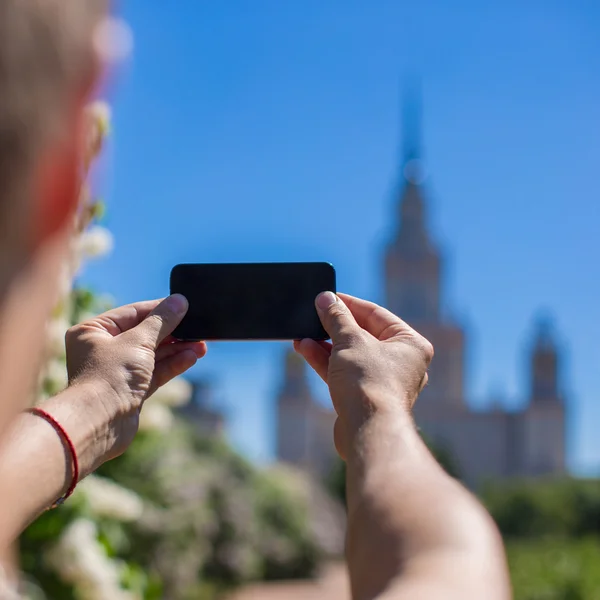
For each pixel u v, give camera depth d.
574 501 24.25
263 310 1.72
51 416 1.29
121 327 1.60
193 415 31.14
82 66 0.50
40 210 0.49
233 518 14.36
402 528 0.78
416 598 0.66
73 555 3.32
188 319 1.71
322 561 18.27
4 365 0.51
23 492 1.17
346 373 1.20
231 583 14.12
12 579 0.85
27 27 0.46
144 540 8.06
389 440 0.99
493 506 24.75
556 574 9.55
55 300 0.55
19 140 0.46
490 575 0.72
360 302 1.55
